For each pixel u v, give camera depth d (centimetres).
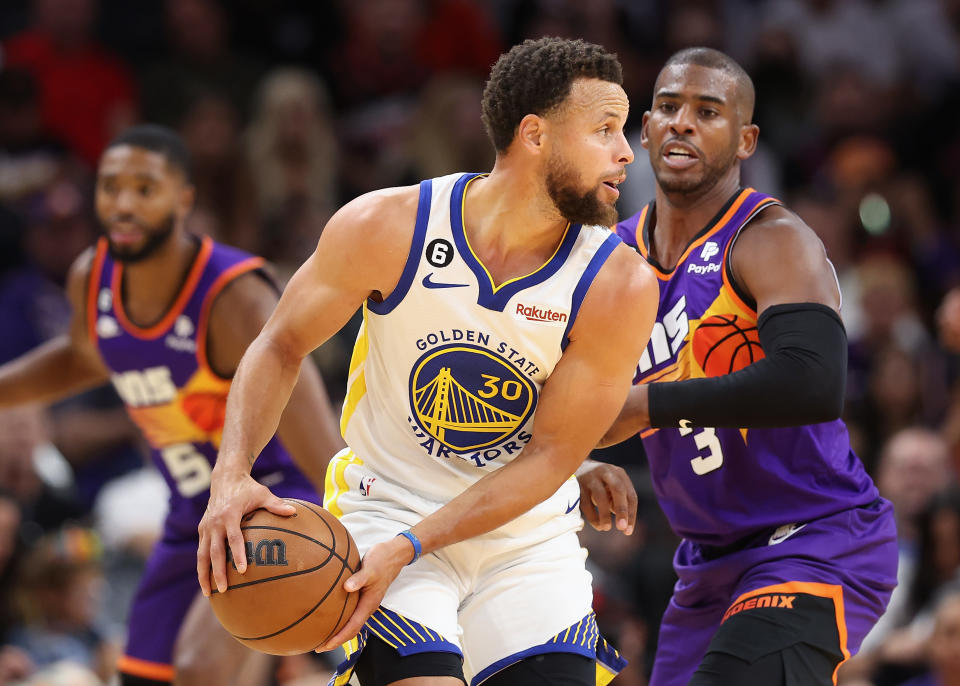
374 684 849
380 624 845
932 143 2866
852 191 2589
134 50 2762
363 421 910
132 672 1258
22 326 2158
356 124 2692
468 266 844
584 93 820
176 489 1273
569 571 905
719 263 1005
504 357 852
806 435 1001
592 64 823
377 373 889
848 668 1688
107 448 2059
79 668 1528
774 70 2830
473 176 866
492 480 839
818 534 993
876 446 2098
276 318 866
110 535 1864
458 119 2419
